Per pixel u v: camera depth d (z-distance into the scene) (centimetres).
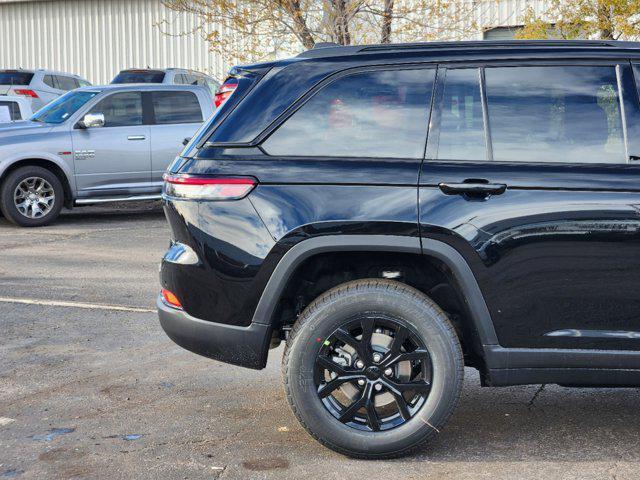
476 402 518
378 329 430
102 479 404
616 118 424
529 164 419
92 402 518
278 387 546
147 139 1346
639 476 403
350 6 1675
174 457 431
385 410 438
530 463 421
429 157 424
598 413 496
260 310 424
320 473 410
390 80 436
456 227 413
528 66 432
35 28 3044
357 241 416
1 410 504
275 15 1705
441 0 1778
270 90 438
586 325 416
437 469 414
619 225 409
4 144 1273
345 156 427
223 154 431
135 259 1006
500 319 417
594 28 1648
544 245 412
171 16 2852
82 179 1316
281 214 420
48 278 893
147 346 643
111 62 2950
